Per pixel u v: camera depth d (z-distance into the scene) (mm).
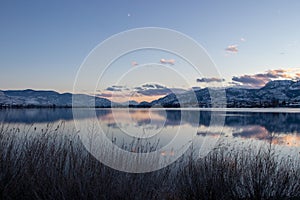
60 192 4215
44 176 4430
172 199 4977
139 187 4430
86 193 4160
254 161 5340
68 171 4410
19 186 4426
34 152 4586
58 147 4676
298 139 9297
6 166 4441
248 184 5184
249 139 6996
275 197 5109
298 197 5152
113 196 4277
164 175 4863
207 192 5062
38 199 4125
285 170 5332
